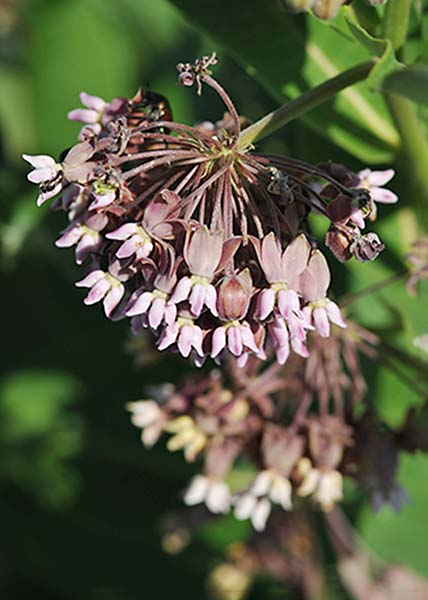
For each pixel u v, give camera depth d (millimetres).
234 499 590
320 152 599
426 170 585
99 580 756
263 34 572
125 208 507
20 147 747
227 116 538
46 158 505
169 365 716
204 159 506
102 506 750
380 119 584
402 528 693
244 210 509
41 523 758
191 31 725
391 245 599
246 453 587
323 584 685
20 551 762
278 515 667
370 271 603
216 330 505
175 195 500
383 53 527
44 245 682
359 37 530
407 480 687
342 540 669
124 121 501
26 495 754
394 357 588
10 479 751
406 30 554
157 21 735
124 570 757
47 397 739
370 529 693
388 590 670
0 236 680
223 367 593
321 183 558
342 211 504
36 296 751
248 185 515
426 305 597
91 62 737
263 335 510
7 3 781
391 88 529
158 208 500
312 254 510
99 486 749
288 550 672
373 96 582
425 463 684
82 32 738
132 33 739
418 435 578
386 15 548
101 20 741
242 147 516
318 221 596
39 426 734
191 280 498
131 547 756
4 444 741
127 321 732
